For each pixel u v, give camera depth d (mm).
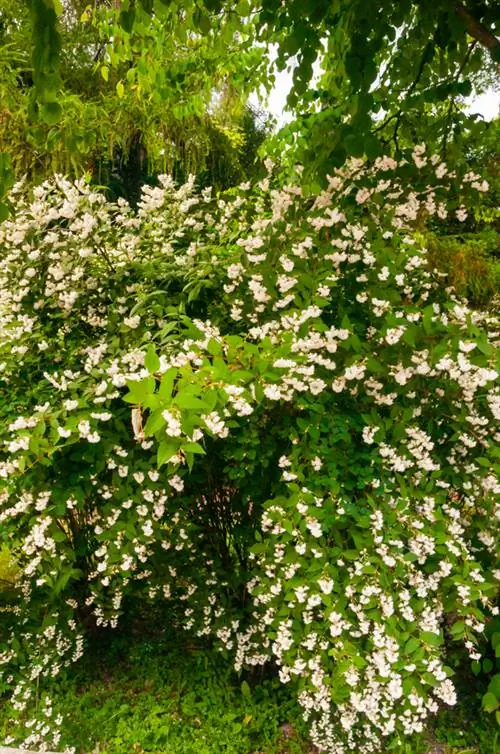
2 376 2602
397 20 2305
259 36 3369
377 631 2010
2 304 2787
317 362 2221
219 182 8570
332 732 2590
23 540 2756
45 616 2996
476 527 2582
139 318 2582
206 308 2838
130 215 2967
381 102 3016
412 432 2336
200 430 1734
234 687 2961
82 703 2918
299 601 2150
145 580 3209
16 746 2701
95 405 2297
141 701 2928
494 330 2881
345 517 2195
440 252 5957
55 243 2645
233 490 3045
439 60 2963
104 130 6449
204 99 4281
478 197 2582
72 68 7191
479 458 2320
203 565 3070
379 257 2326
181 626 3453
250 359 1944
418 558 2219
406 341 2043
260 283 2453
